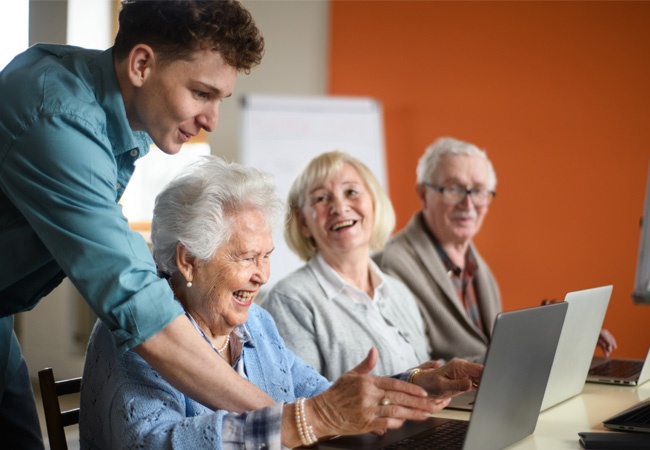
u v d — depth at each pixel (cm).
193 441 143
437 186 318
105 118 163
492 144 538
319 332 244
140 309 148
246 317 172
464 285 325
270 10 567
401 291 277
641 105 506
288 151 538
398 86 554
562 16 522
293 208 269
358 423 141
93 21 457
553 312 164
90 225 151
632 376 244
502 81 535
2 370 190
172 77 159
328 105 547
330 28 564
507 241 536
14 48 418
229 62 160
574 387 217
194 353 150
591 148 517
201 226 163
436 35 546
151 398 154
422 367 190
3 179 157
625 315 509
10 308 181
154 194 531
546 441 168
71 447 348
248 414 144
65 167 152
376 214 267
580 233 520
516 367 153
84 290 151
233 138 553
